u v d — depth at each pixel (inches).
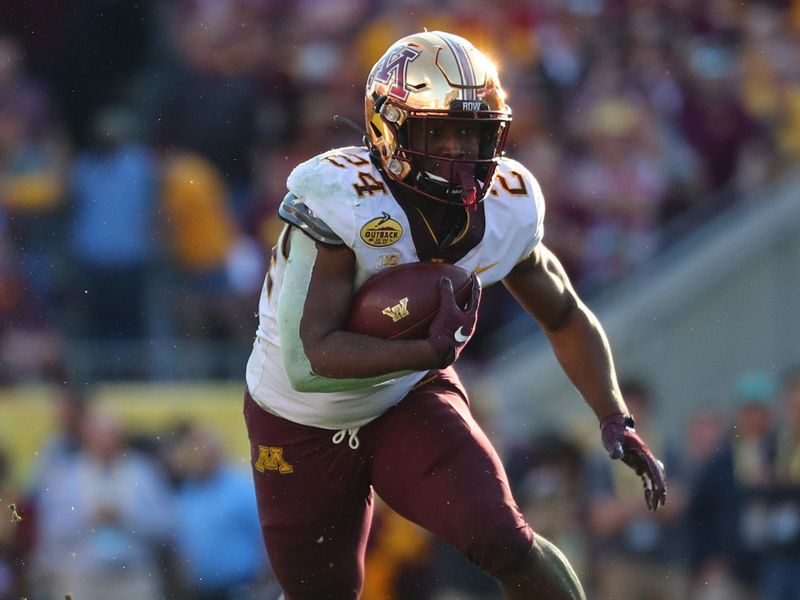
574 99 1414.9
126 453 1111.0
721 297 1357.0
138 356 1189.1
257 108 1342.3
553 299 559.2
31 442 1118.4
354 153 518.6
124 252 1204.5
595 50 1459.2
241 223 1291.8
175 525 1053.8
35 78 1358.3
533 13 1441.9
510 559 510.6
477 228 518.0
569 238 1334.9
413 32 1408.7
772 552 1053.2
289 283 510.3
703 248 1365.7
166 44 1381.6
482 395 1164.5
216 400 1175.6
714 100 1485.0
